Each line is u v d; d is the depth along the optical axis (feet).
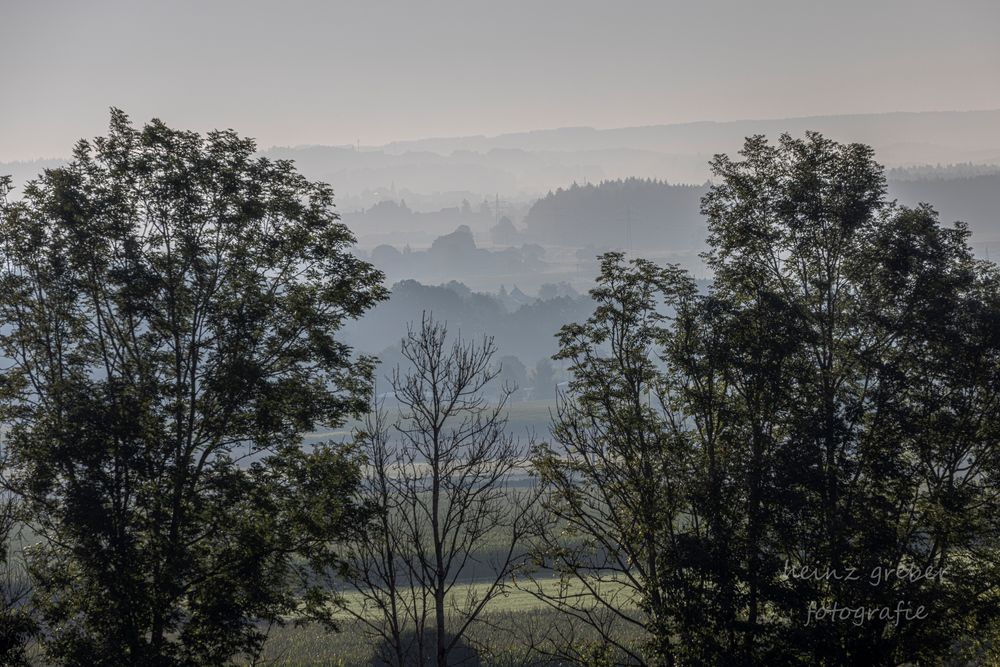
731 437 200.44
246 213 203.00
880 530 190.29
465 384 158.61
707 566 179.73
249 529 190.90
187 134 207.82
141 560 178.50
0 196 204.54
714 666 176.65
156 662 173.47
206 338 203.10
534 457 206.80
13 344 204.85
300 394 203.92
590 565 204.13
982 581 191.52
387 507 150.71
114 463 186.70
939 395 205.36
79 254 197.88
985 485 202.59
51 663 180.04
